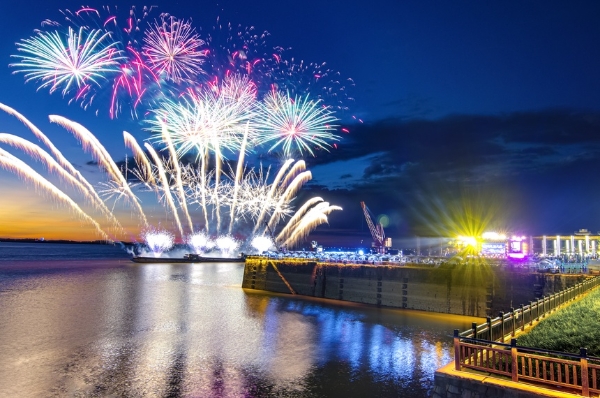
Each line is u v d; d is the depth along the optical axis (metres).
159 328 49.53
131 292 83.00
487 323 20.28
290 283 82.75
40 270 139.12
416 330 49.16
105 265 170.50
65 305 65.62
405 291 65.00
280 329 49.66
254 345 42.25
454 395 15.88
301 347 41.53
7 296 74.88
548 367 16.70
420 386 31.22
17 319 53.97
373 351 40.12
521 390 14.66
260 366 35.62
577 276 50.84
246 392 30.00
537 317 28.03
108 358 37.47
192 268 163.12
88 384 31.20
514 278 55.97
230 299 74.88
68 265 167.25
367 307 66.38
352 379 32.56
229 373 33.88
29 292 80.81
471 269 59.41
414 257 75.31
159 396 29.23
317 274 78.25
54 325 50.47
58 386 30.75
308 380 32.38
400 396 29.39
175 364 36.00
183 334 46.66
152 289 88.75
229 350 40.31
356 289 71.44
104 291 83.81
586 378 14.22
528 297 54.50
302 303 70.38
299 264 82.00
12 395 29.05
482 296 57.78
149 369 34.66
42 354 38.41
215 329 49.41
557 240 88.31
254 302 71.38
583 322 23.14
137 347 41.03
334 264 75.94
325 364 36.19
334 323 53.38
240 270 155.12
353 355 38.81
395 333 47.59
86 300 71.06
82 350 39.84
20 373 33.31
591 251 85.81
